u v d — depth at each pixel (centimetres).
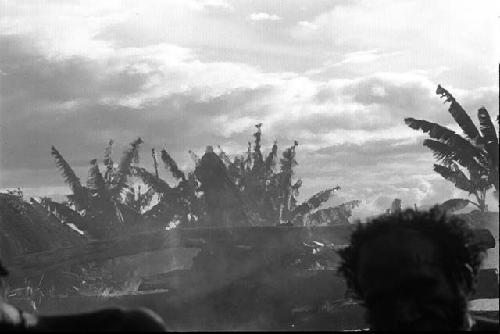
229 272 1794
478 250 158
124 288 2792
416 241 151
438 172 2603
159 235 1936
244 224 2359
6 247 2458
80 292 2380
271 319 1677
